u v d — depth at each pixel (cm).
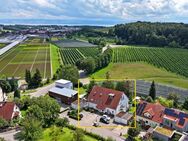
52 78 12331
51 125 6881
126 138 6412
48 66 15888
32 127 5956
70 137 6297
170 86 11825
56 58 18812
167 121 6912
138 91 10300
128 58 19050
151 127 6994
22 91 10400
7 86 10269
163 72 14988
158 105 7488
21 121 6781
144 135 6488
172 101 8675
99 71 14788
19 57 19462
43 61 17638
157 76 13875
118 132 6738
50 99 7488
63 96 8875
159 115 7181
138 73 14412
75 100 8856
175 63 17638
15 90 9688
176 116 6969
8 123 6781
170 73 14862
